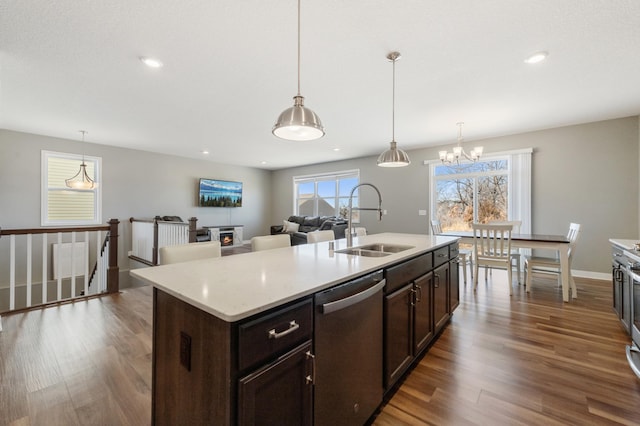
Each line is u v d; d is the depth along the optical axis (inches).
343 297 50.5
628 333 91.0
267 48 91.2
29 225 191.3
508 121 165.5
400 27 80.9
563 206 176.9
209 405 37.7
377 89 121.4
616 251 104.3
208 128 178.9
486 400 63.8
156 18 76.7
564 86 119.3
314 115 66.4
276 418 38.2
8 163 184.1
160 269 57.9
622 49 91.5
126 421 57.5
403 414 59.7
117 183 232.1
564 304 125.8
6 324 103.7
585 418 57.8
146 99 131.6
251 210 342.0
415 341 74.9
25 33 82.4
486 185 210.1
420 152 238.1
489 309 120.2
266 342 37.0
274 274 53.2
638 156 156.1
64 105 138.4
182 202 276.4
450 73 107.7
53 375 72.8
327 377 46.4
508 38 85.8
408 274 72.7
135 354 83.3
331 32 83.1
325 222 268.2
